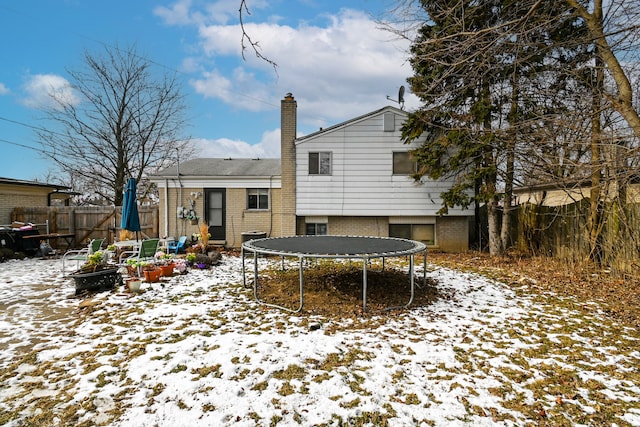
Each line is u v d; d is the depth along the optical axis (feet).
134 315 17.72
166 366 12.09
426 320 17.25
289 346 13.73
